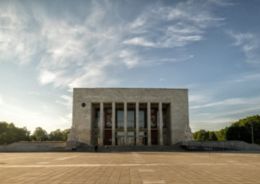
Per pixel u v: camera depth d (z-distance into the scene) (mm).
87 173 14141
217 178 12195
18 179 12070
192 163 20375
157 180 11594
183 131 74125
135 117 78625
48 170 15742
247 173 14000
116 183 10859
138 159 25438
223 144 53750
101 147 58562
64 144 59312
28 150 54562
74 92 75000
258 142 90562
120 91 74688
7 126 115188
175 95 75562
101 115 73438
